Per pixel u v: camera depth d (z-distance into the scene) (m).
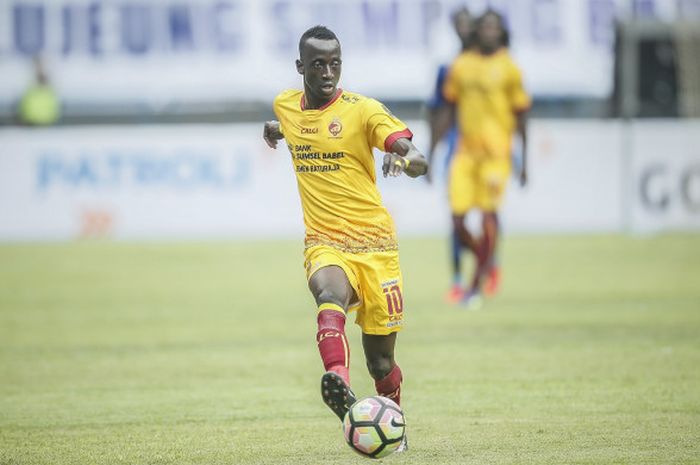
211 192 76.00
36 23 78.06
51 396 31.97
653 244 71.19
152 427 27.77
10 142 74.88
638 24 78.44
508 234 77.06
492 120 50.12
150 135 75.62
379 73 78.25
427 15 78.06
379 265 23.64
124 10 78.31
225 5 78.31
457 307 49.38
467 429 26.89
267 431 27.17
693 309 47.28
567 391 31.31
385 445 21.20
